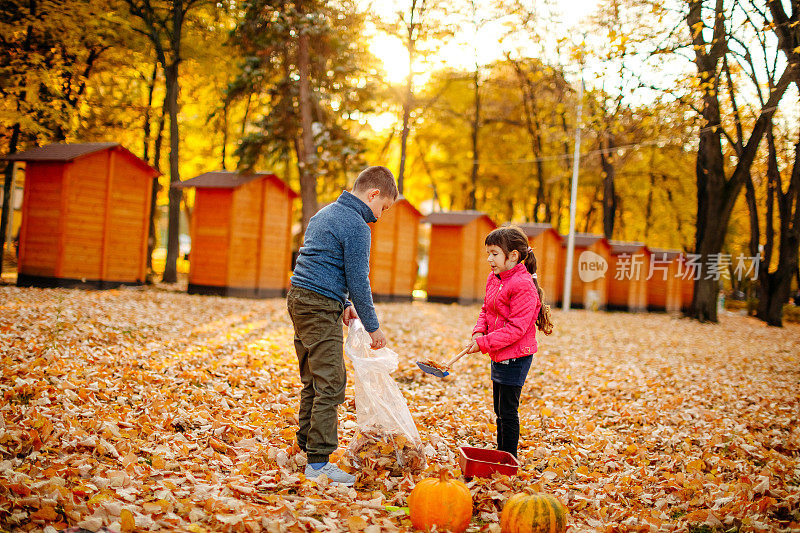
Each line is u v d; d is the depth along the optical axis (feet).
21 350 21.01
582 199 115.34
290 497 10.54
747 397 23.82
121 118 65.72
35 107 47.91
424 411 18.74
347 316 13.11
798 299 82.17
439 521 9.50
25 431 12.48
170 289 56.08
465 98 104.27
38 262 46.80
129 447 12.53
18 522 8.77
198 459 12.55
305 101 62.59
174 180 64.44
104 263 49.14
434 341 35.78
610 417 20.10
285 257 60.34
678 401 22.33
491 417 18.45
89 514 9.27
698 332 53.47
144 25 65.67
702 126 47.60
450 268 72.69
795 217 61.87
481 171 107.24
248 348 27.07
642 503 11.78
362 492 11.39
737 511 10.94
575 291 85.51
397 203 65.10
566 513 9.73
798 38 38.75
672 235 105.60
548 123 91.25
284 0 59.72
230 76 72.23
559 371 28.89
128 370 20.03
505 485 11.30
